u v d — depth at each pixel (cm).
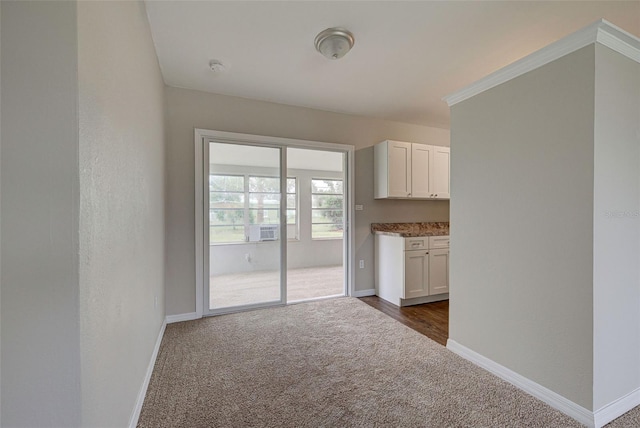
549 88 166
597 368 150
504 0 179
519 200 183
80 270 89
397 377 196
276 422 154
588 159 149
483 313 207
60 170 86
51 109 85
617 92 157
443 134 443
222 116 315
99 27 103
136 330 158
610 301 156
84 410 90
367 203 392
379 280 386
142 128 177
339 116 373
